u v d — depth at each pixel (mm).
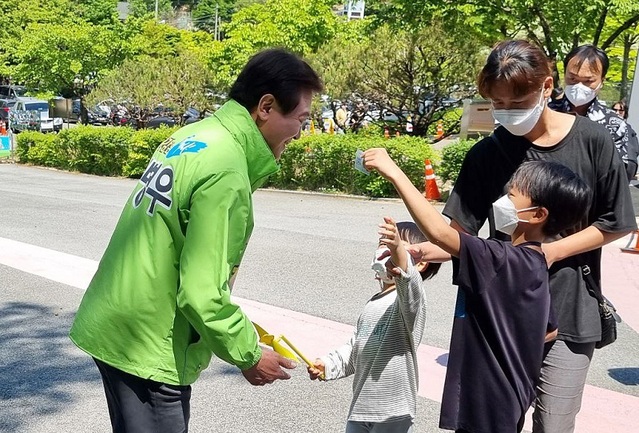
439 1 13859
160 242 2074
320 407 4031
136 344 2119
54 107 31109
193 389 4270
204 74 19797
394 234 2330
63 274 6797
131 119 20297
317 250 8047
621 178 2533
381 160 2281
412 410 2660
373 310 2705
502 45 2488
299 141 13859
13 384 4273
